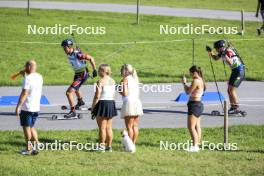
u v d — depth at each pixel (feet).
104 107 147.95
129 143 150.10
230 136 167.22
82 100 195.93
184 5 410.52
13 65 268.41
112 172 134.82
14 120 183.21
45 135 163.73
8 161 141.18
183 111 197.57
